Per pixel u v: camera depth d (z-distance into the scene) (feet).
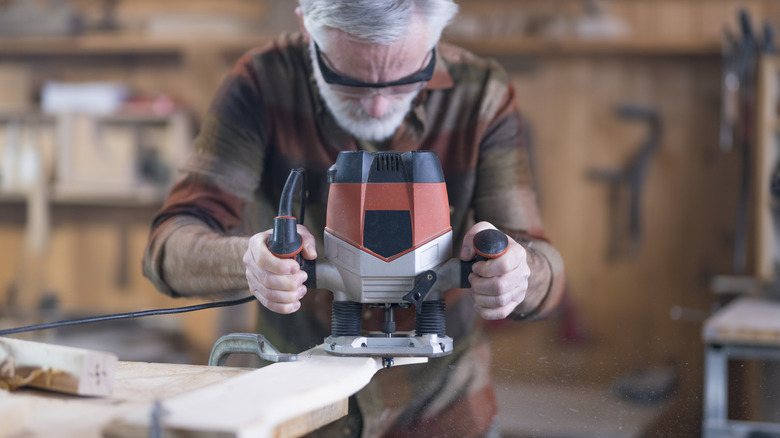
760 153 9.61
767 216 9.51
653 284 11.53
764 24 9.61
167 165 11.61
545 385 4.11
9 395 2.72
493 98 4.74
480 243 3.12
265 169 4.86
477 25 11.21
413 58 3.84
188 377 3.06
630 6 11.51
